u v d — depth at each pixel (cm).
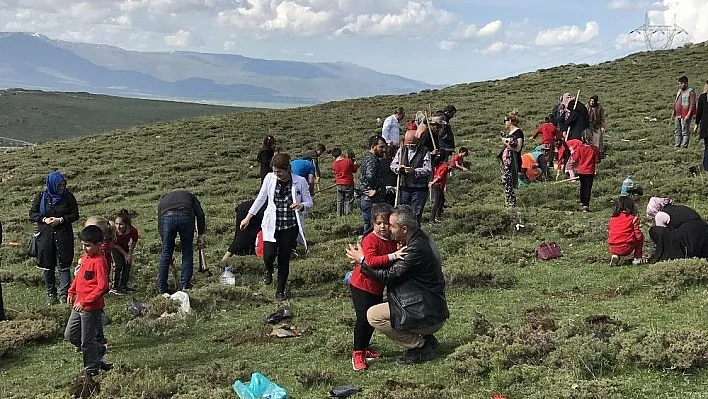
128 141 3703
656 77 4022
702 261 948
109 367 796
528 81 4556
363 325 734
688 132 2136
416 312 707
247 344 873
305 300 1086
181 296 1057
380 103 4466
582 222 1412
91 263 758
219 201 2228
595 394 592
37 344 948
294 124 3831
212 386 703
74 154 3409
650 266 997
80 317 770
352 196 1859
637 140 2397
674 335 689
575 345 694
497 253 1245
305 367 752
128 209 2152
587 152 1523
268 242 1066
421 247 704
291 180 1068
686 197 1537
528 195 1738
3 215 2230
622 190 1580
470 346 732
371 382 697
